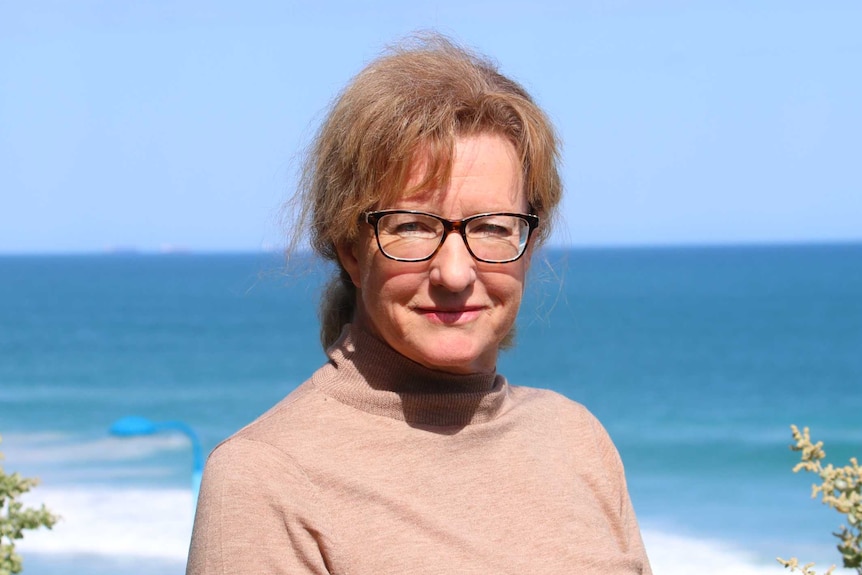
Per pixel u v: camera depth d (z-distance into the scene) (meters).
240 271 152.38
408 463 2.10
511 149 2.13
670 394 36.94
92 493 18.47
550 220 2.39
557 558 2.15
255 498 1.91
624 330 57.66
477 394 2.24
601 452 2.62
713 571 14.54
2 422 31.27
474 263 2.10
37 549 14.49
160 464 21.38
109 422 30.94
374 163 2.04
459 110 2.06
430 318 2.10
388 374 2.16
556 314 67.31
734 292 88.81
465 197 2.06
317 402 2.13
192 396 37.91
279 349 52.38
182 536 15.27
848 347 49.00
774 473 21.95
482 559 2.03
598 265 162.25
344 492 2.00
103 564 13.84
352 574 1.93
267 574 1.88
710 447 26.00
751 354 47.31
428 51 2.19
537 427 2.47
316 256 2.40
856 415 31.48
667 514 17.88
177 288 108.06
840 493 2.22
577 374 42.12
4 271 166.62
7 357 50.62
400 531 2.00
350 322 2.38
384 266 2.08
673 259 192.00
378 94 2.07
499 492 2.19
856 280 103.88
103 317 72.50
